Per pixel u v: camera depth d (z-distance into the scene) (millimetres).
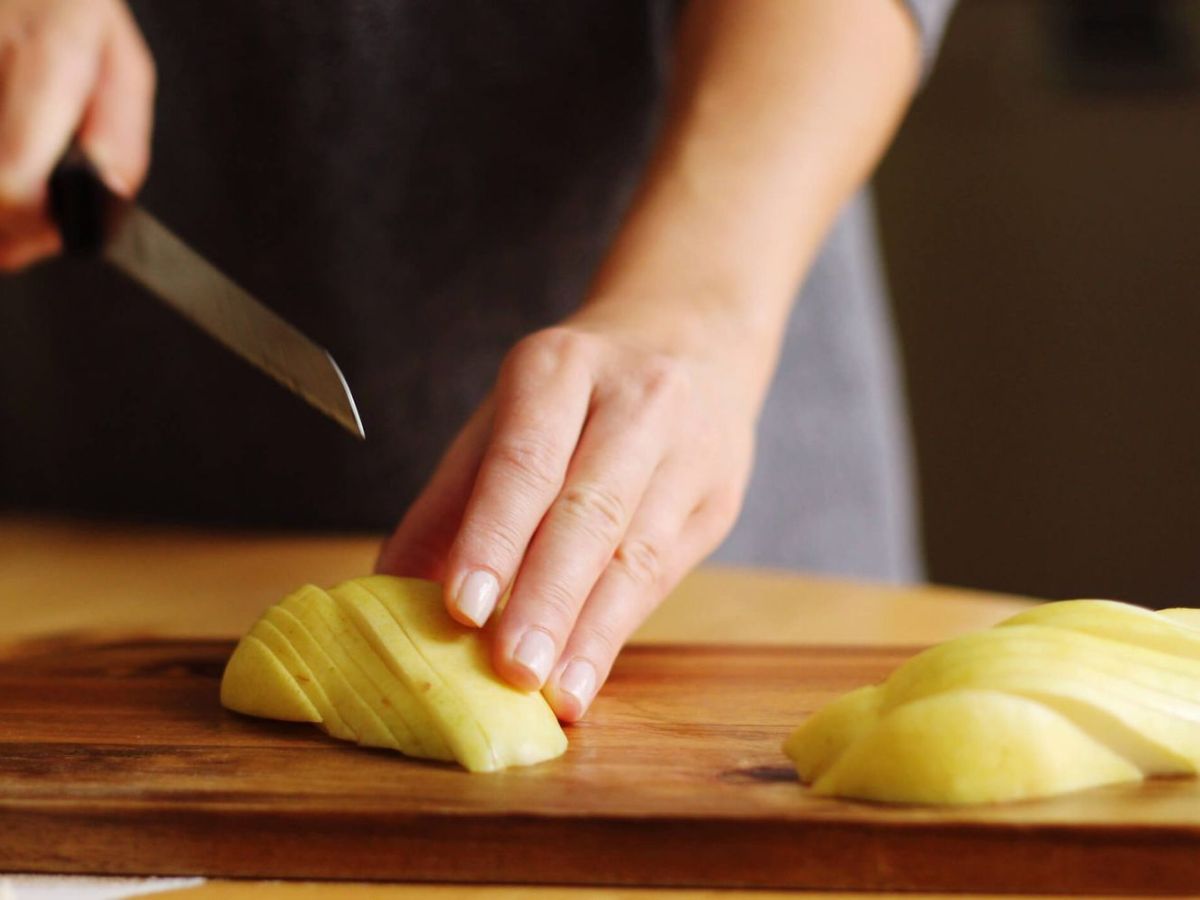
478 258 839
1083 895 480
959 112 1502
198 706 584
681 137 665
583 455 574
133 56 748
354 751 540
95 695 598
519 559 554
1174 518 1498
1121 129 1463
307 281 848
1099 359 1498
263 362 619
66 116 705
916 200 1527
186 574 790
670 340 615
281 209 837
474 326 851
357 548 837
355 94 810
